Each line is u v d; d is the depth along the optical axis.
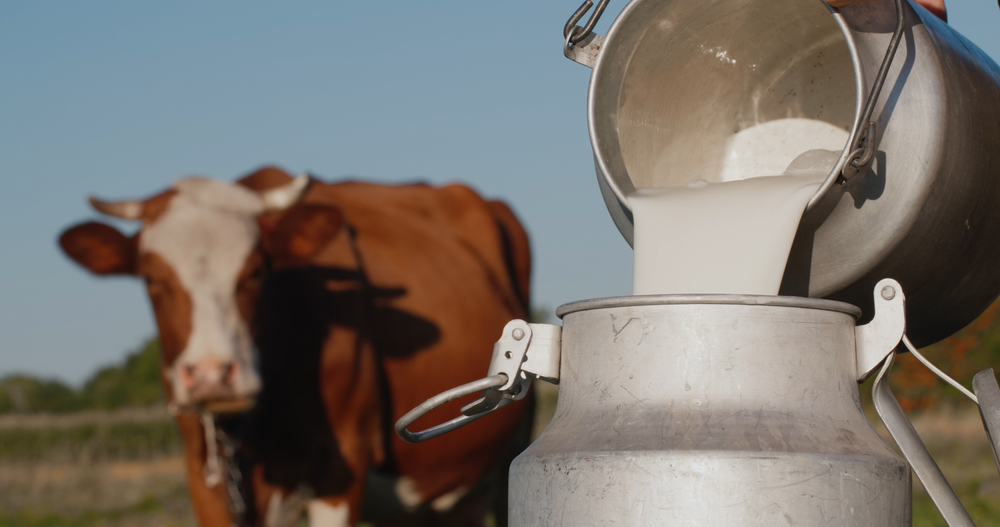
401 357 4.28
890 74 1.71
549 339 1.62
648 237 1.79
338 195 4.82
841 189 1.68
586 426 1.48
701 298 1.43
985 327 14.15
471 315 4.71
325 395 3.78
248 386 3.30
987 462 9.80
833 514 1.34
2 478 11.23
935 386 14.18
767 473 1.33
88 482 10.71
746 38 2.03
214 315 3.34
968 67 1.84
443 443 4.41
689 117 2.10
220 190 3.72
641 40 1.91
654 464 1.36
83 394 42.16
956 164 1.70
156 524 7.64
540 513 1.48
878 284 1.52
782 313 1.44
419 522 4.99
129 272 3.66
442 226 5.28
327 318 3.83
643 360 1.46
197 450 3.70
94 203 3.71
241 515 3.63
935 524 6.29
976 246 1.81
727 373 1.42
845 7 1.77
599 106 1.91
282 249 3.65
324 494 3.81
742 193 1.77
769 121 2.09
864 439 1.43
